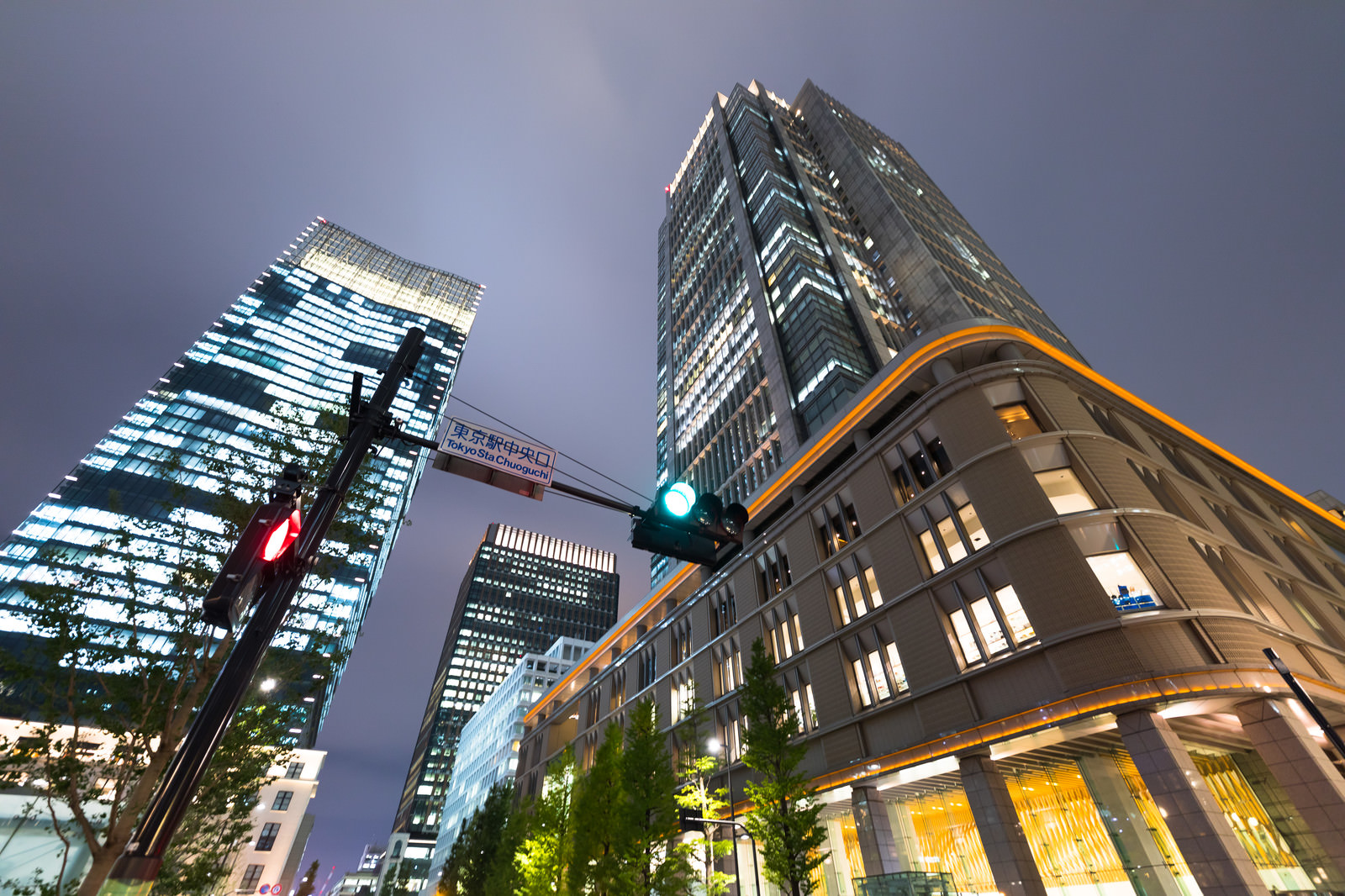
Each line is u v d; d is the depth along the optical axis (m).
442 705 156.38
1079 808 23.22
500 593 184.50
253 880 57.69
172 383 104.88
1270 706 19.09
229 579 4.57
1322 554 40.97
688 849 24.42
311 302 146.00
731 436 73.19
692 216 115.88
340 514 21.42
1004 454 26.38
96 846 13.45
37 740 14.84
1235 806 22.91
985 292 80.19
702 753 36.38
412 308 164.38
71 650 15.94
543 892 26.03
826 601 32.69
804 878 20.45
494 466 6.75
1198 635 20.69
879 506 31.47
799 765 30.14
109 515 78.69
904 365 33.12
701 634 42.56
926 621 26.52
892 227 79.75
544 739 65.75
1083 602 21.67
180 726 15.45
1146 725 18.91
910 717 25.78
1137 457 28.88
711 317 91.56
